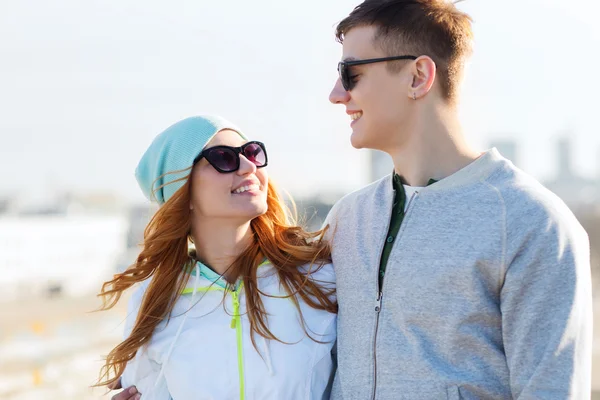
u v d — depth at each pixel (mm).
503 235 2162
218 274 2799
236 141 2809
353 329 2432
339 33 2586
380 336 2316
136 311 2820
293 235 2898
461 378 2168
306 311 2699
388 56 2414
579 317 2057
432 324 2232
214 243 2809
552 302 2068
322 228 2844
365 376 2338
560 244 2092
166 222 2775
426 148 2395
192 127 2791
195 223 2850
